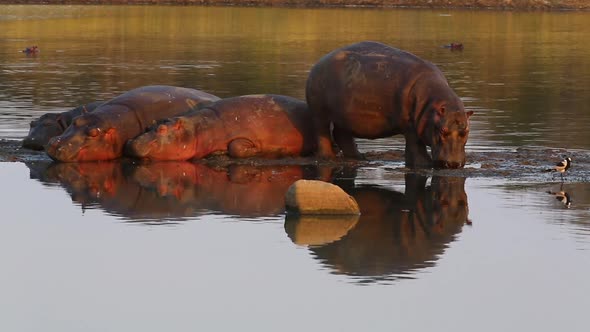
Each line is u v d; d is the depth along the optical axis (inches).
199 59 5979.3
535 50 6914.4
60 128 3270.2
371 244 2186.3
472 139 3427.7
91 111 3287.4
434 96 2950.3
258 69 5423.2
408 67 2989.7
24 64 5639.8
